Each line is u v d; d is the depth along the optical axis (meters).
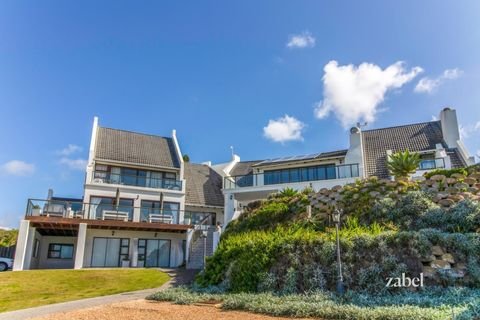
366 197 14.62
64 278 16.61
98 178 27.52
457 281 8.38
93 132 29.11
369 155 27.08
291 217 16.27
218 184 35.94
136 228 24.86
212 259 13.49
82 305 10.23
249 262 11.10
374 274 8.98
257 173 29.27
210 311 8.26
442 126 26.12
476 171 14.25
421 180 14.51
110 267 24.09
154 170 30.55
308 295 8.91
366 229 11.77
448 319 5.74
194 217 31.53
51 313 8.99
